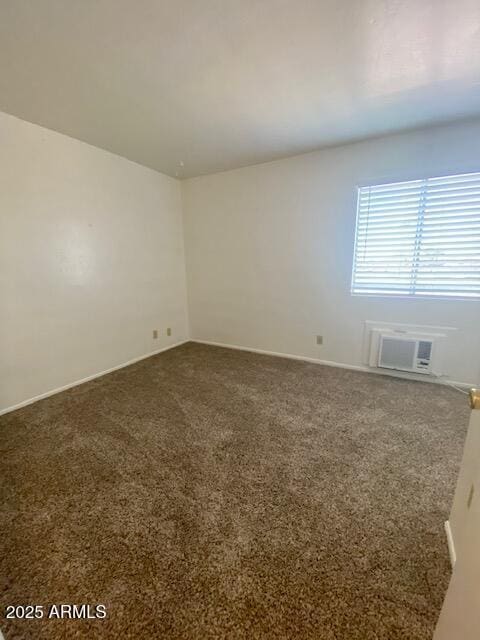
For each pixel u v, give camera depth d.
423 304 2.78
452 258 2.61
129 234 3.34
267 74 1.74
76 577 1.12
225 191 3.65
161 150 2.96
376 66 1.67
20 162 2.33
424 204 2.64
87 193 2.85
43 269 2.57
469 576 0.66
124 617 0.99
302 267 3.34
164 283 3.90
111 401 2.55
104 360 3.20
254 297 3.75
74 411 2.39
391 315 2.95
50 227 2.58
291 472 1.67
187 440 1.98
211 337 4.24
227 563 1.16
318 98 2.01
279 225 3.38
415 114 2.25
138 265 3.49
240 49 1.52
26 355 2.51
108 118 2.28
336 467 1.71
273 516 1.38
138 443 1.96
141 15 1.30
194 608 1.01
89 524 1.35
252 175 3.43
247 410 2.37
